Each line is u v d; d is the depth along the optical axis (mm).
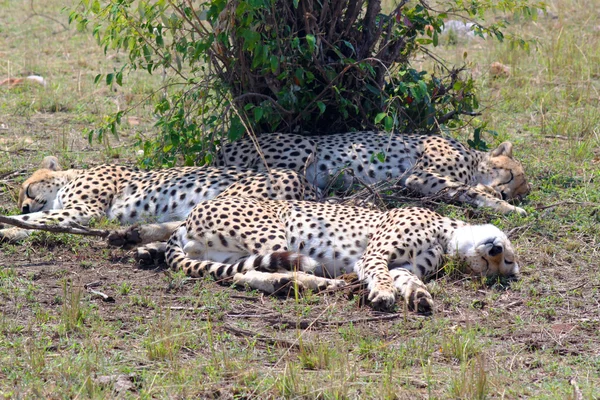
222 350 6984
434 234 8875
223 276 8641
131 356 6898
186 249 9125
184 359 6902
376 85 11867
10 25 23922
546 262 9297
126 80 18469
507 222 10445
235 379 6461
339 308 8023
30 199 10992
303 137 11344
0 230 9898
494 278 8797
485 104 16109
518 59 19078
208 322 7355
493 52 19672
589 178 12062
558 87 17297
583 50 19312
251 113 12031
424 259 8734
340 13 11711
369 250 8742
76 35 22891
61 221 10219
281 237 8922
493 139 14258
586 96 16453
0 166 12789
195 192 10336
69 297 8125
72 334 7344
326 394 6148
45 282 8672
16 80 17891
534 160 13133
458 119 13258
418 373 6648
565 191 11664
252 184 10070
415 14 12727
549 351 7145
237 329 7461
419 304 7938
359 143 11469
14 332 7312
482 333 7523
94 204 10672
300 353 6934
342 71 11359
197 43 11266
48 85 17875
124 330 7488
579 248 9719
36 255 9531
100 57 20625
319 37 11438
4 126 15172
